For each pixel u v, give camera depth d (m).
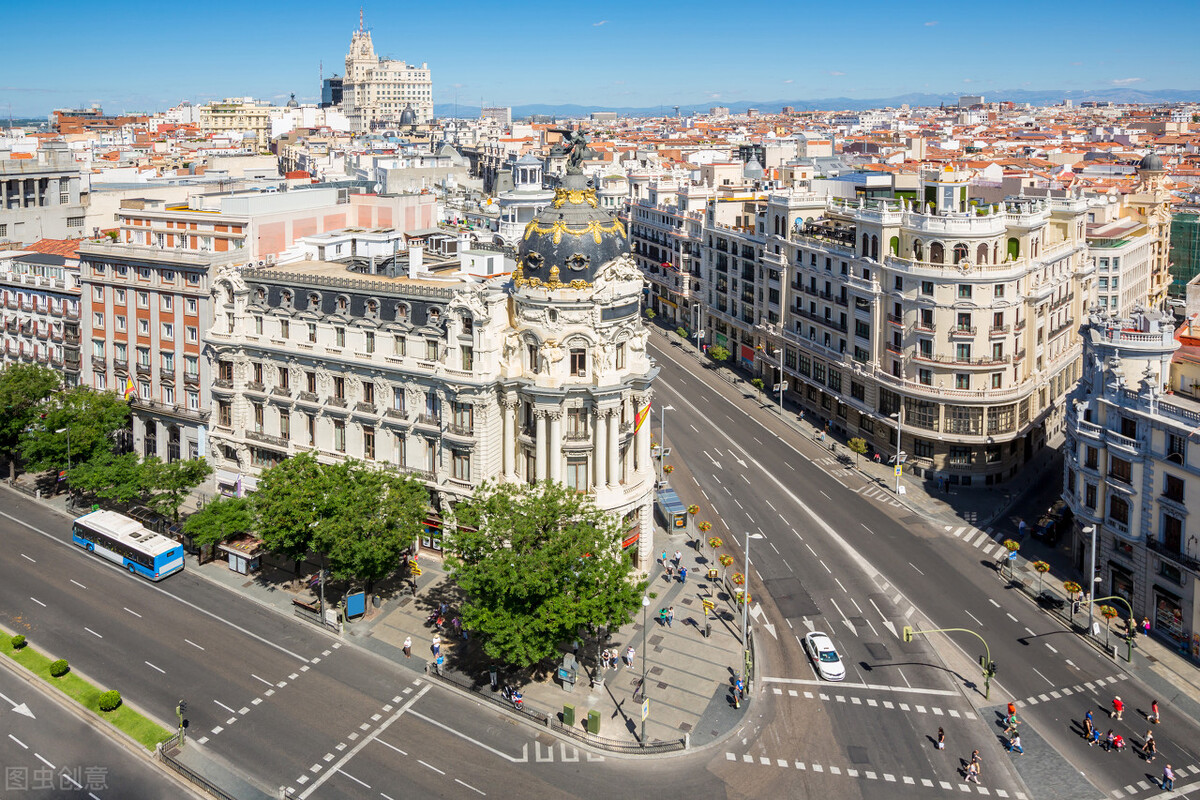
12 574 112.12
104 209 195.12
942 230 138.62
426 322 111.56
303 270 132.12
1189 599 98.62
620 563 93.25
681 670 97.44
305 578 113.50
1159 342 106.50
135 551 112.81
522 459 111.38
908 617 107.19
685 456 152.88
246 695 90.94
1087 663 98.62
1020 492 141.25
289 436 123.06
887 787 80.94
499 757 83.75
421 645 100.44
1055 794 80.25
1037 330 147.62
